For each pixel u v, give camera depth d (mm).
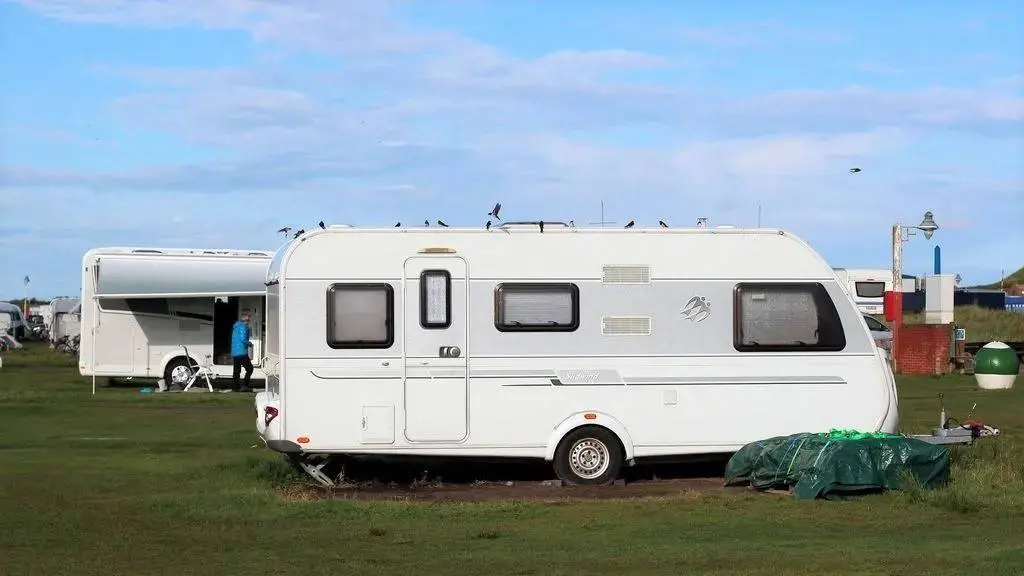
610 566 9211
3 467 14867
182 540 10422
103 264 26453
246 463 14828
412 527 11078
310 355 13367
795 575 8680
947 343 32219
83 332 27016
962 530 10672
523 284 13633
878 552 9617
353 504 12070
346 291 13430
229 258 26656
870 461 12445
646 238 13883
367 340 13430
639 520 11367
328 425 13367
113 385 29297
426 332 13500
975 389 27266
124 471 14516
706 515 11578
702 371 13805
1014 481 13016
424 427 13461
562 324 13656
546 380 13602
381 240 13562
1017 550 9391
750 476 13227
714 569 9016
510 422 13562
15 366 38219
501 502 12258
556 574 8898
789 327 13961
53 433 18844
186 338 27453
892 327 33125
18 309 56344
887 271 42406
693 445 13758
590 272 13742
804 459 12617
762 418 13859
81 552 9844
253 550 9969
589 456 13695
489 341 13555
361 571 9070
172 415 21797
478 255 13633
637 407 13703
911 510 11695
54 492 12938
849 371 13984
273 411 13398
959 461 13953
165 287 26422
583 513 11758
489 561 9453
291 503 12227
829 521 11195
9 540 10359
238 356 26188
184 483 13531
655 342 13766
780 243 14055
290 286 13383
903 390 27031
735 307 13898
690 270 13891
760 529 10852
